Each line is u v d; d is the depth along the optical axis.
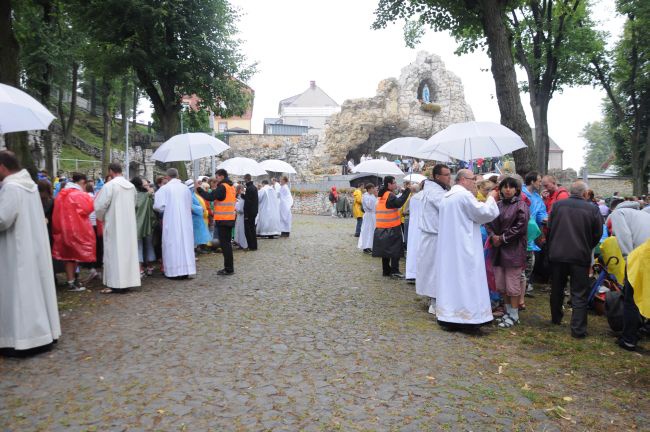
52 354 4.68
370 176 31.95
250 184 12.64
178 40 18.19
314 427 3.29
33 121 5.77
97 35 17.30
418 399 3.79
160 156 9.48
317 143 40.78
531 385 4.16
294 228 20.47
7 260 4.64
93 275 8.49
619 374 4.50
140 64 17.30
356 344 5.13
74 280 7.75
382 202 8.94
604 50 22.92
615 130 34.75
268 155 40.31
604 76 24.94
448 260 5.75
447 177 6.43
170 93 18.77
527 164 10.75
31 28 20.78
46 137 24.16
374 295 7.61
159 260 9.92
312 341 5.20
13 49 10.59
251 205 12.62
